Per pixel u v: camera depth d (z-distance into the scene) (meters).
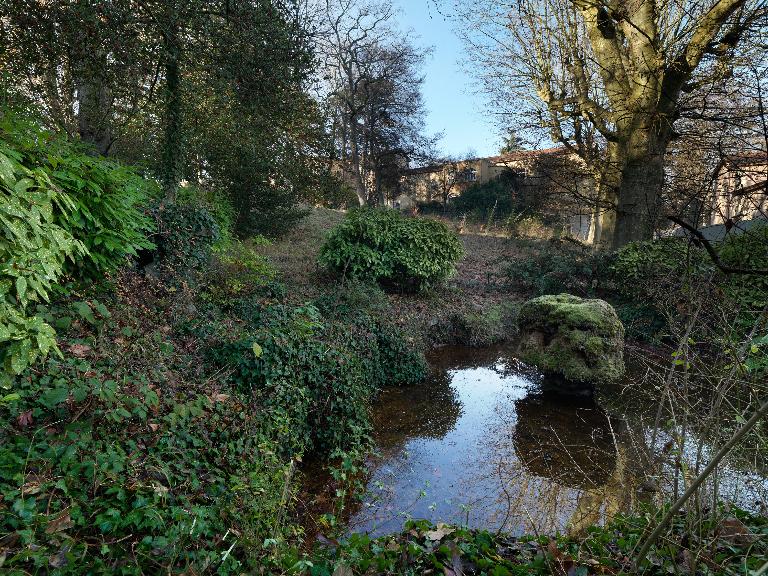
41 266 2.57
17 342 2.38
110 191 4.27
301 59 8.01
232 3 7.07
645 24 9.05
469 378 7.51
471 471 4.52
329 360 5.21
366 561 2.32
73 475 2.46
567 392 6.46
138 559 2.18
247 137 8.99
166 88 8.02
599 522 3.50
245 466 3.46
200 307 6.05
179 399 3.61
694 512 2.09
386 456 4.85
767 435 2.44
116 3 5.88
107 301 4.41
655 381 3.65
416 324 9.16
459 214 28.17
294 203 12.96
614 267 9.60
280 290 7.86
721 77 7.74
